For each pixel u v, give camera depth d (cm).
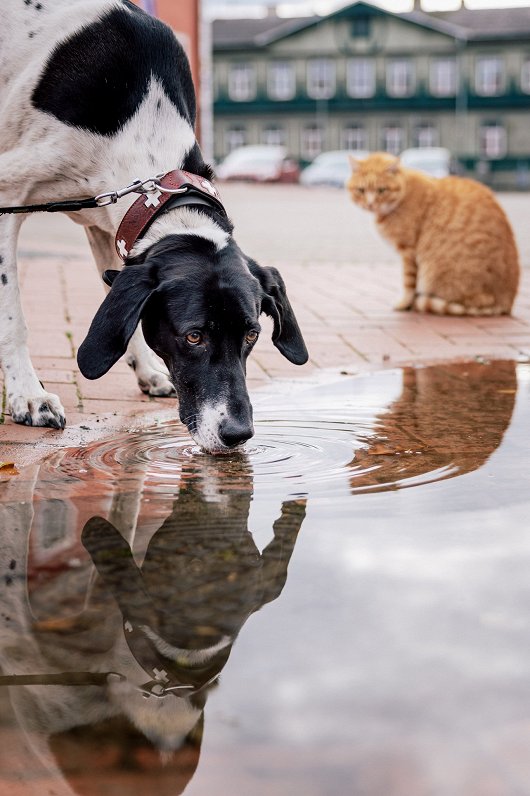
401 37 4531
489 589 188
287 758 131
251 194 2666
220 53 4641
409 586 189
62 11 330
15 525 229
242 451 299
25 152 333
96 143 329
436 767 129
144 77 330
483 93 4550
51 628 171
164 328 296
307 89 4641
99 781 127
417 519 232
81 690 150
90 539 219
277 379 420
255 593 186
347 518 233
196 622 173
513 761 130
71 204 336
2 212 341
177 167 332
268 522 230
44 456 297
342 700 145
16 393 341
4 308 343
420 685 150
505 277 611
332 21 4541
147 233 313
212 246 303
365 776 127
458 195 622
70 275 715
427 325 568
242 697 146
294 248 1062
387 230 630
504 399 379
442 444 308
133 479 270
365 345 501
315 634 168
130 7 341
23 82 329
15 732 138
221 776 127
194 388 292
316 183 3284
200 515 236
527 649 162
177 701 146
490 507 241
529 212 1838
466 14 4794
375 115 4631
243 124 4719
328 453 297
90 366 290
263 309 317
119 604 181
